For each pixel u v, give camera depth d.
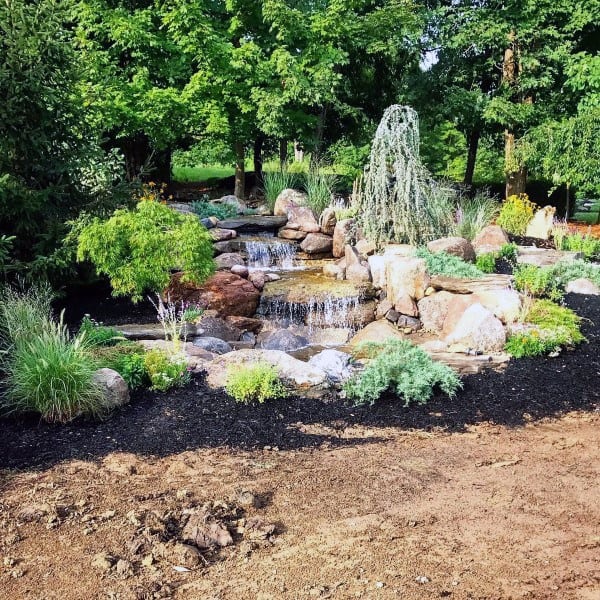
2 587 2.86
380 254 9.45
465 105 15.56
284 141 16.84
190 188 19.23
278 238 11.11
